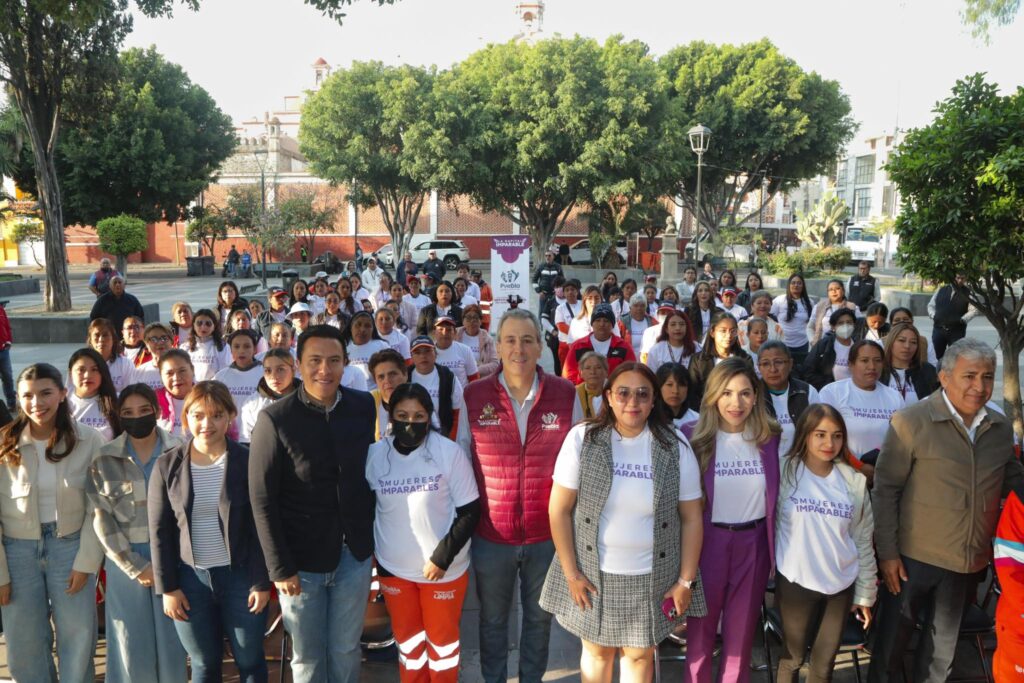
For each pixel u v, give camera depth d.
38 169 16.36
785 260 24.56
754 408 3.43
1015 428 6.02
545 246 30.14
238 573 3.33
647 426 3.23
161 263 46.78
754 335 6.27
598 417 3.28
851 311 6.54
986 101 5.61
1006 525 3.11
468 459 3.45
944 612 3.49
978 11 7.12
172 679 3.52
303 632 3.29
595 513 3.15
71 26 15.31
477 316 7.90
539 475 3.52
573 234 44.69
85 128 17.98
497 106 27.03
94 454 3.57
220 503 3.29
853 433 4.48
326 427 3.27
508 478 3.52
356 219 44.38
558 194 27.97
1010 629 3.08
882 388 4.58
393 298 11.30
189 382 4.87
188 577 3.32
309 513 3.23
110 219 27.83
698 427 3.47
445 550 3.32
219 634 3.46
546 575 3.48
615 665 4.01
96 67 16.48
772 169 35.12
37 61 15.67
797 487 3.41
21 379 3.40
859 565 3.41
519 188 28.81
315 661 3.34
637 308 8.70
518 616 4.69
